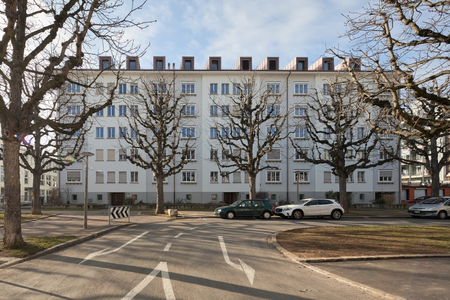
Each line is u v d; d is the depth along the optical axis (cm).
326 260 877
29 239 1150
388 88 961
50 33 1030
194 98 4228
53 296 568
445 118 987
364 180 4322
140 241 1212
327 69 4384
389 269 783
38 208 2456
